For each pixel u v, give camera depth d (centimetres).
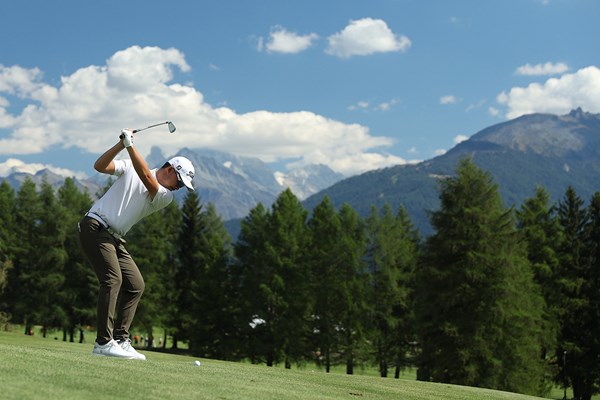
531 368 3259
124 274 719
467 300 3269
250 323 4691
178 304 5872
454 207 3484
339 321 4766
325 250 4966
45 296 5581
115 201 686
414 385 1188
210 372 721
